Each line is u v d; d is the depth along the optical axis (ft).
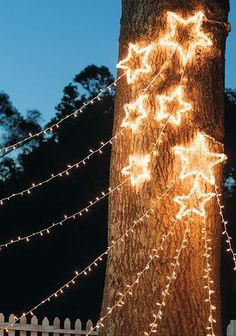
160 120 23.34
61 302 69.41
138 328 22.44
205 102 23.62
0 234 71.31
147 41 23.89
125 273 22.97
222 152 23.82
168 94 23.34
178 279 22.58
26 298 69.36
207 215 23.30
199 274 22.84
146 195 23.07
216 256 23.48
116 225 23.57
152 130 23.39
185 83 23.47
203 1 23.98
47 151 76.79
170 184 23.00
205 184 23.27
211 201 23.44
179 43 23.66
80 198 73.67
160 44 23.76
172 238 22.76
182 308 22.44
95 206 73.41
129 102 23.97
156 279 22.54
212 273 23.17
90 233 72.08
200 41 23.73
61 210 73.00
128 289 22.81
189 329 22.39
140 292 22.65
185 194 22.98
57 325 31.68
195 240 22.94
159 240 22.72
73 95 87.15
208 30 23.95
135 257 22.89
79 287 70.13
